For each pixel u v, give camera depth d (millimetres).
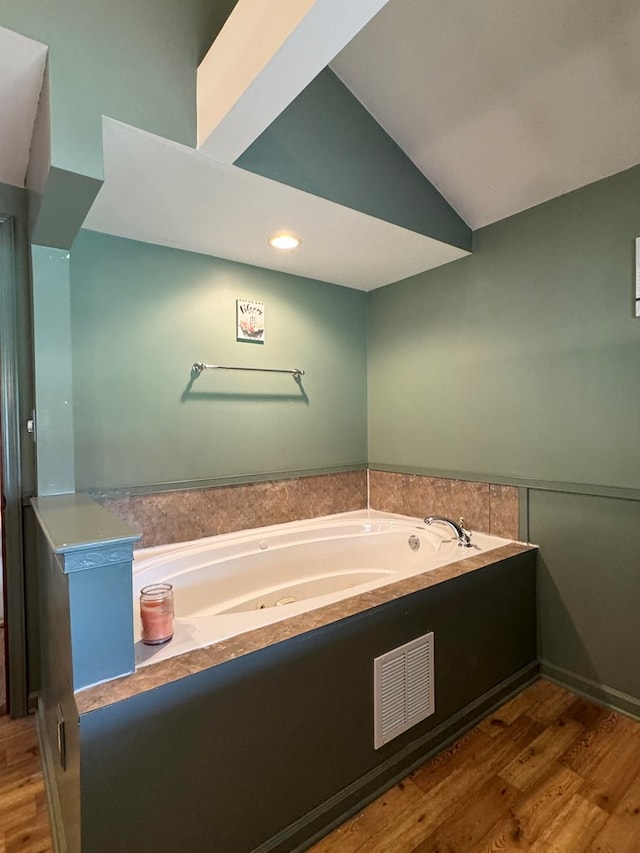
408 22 1630
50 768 1531
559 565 2146
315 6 971
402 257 2506
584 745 1733
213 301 2471
